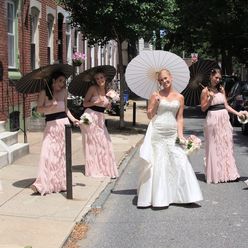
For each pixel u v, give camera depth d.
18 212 5.31
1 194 6.03
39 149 9.48
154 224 5.12
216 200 6.07
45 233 4.66
